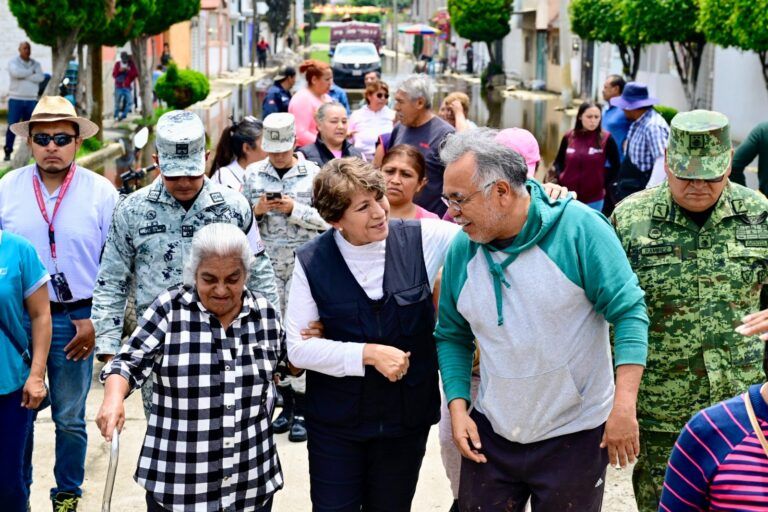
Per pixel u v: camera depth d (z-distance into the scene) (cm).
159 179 450
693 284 396
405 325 388
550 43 4319
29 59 1819
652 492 418
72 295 492
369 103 975
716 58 2442
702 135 373
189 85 2736
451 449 454
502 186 340
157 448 368
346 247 392
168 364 366
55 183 498
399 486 405
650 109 878
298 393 618
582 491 359
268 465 382
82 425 501
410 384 391
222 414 367
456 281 368
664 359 402
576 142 904
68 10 1592
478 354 436
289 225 606
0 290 423
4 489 431
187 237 437
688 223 396
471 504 376
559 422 355
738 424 244
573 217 350
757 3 1572
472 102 3678
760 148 656
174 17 2497
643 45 2548
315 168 628
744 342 396
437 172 702
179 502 365
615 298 343
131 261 447
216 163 709
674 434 407
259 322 380
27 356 439
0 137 2180
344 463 396
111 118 2694
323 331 393
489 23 4512
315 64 914
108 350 434
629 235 403
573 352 350
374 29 5528
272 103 1270
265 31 7388
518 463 362
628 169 887
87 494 542
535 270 348
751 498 239
